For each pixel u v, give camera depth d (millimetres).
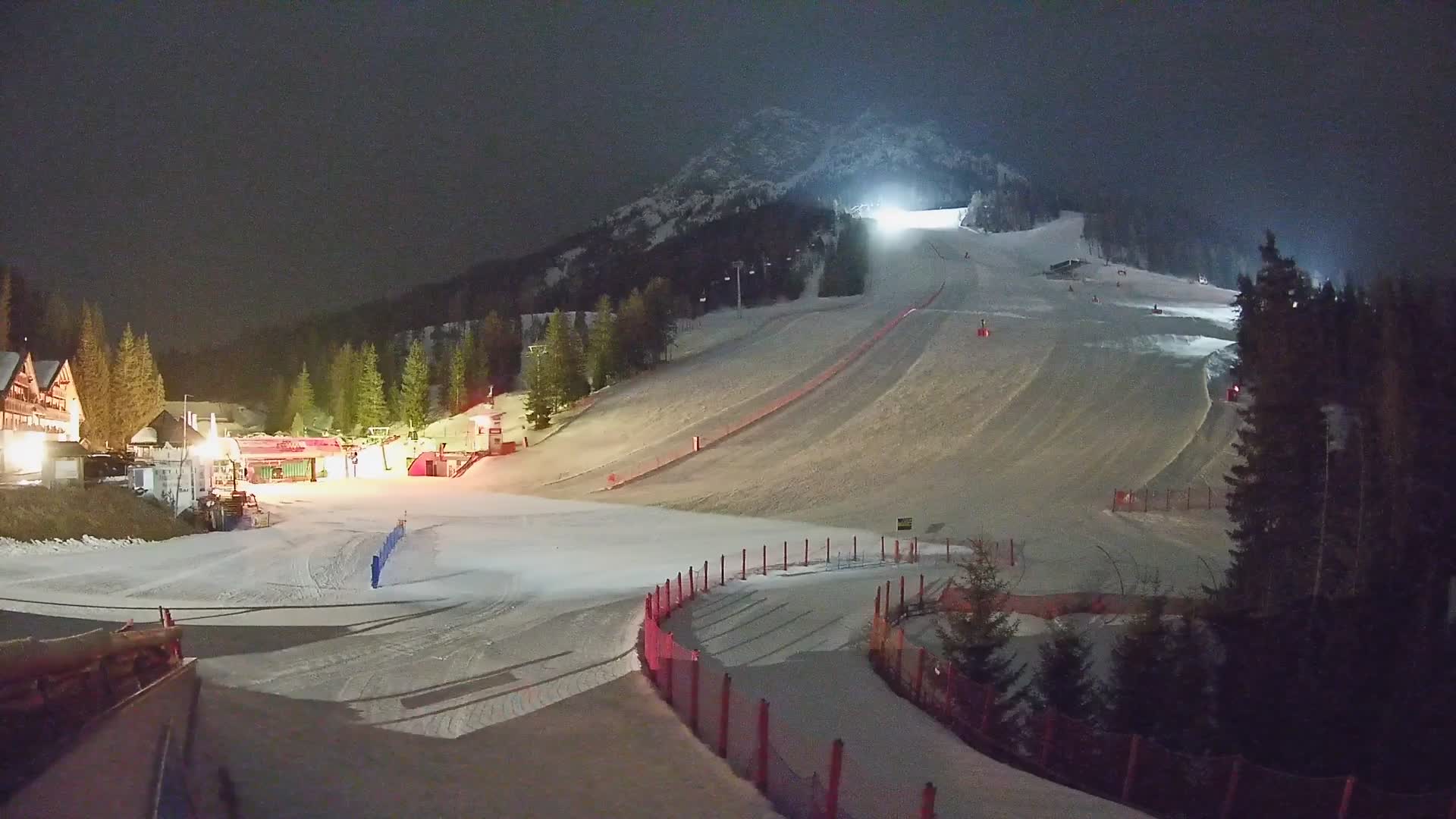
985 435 71188
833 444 73000
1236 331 92000
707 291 171875
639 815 9570
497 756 11570
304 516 55594
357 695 15219
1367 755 19547
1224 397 74250
